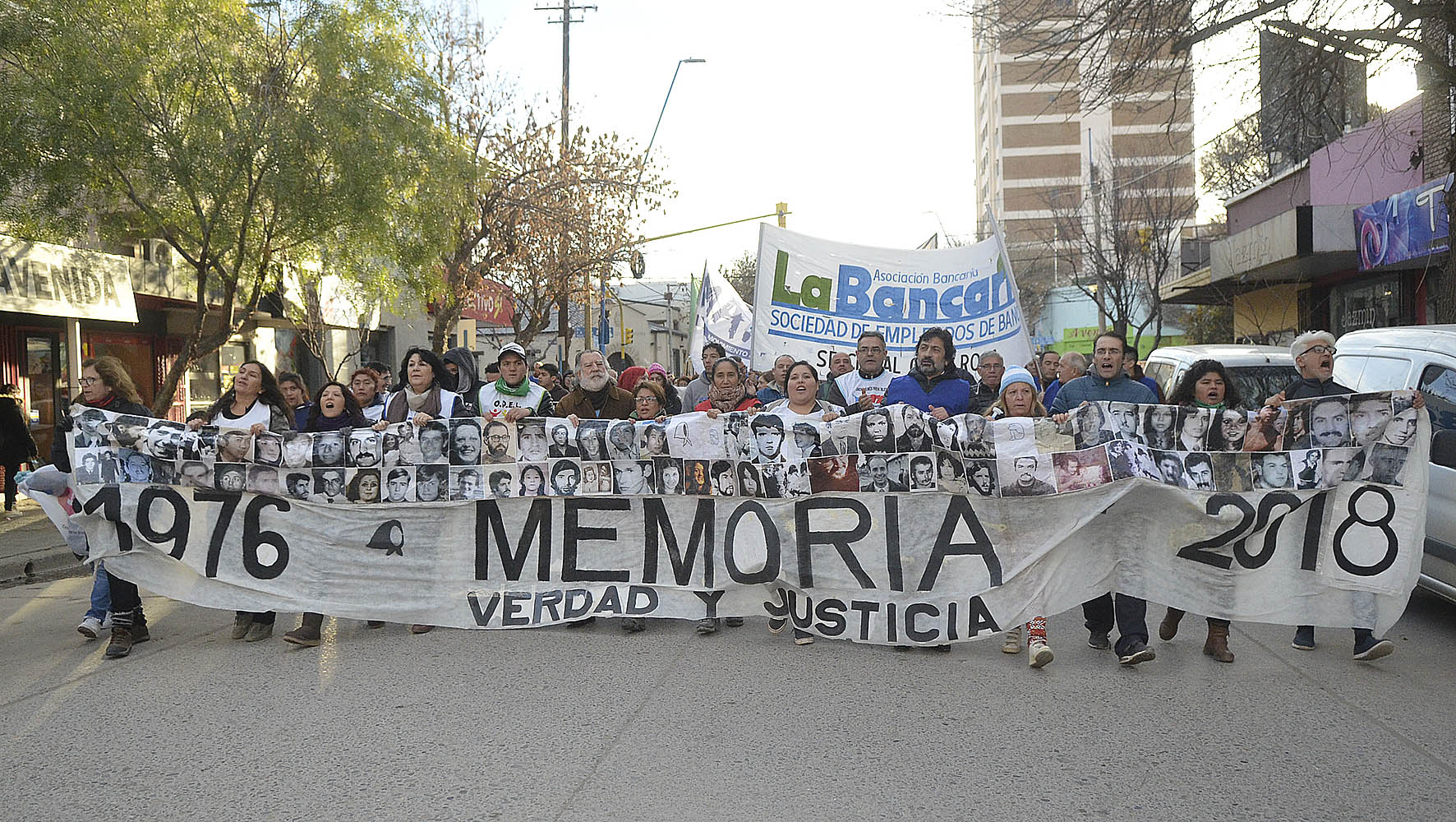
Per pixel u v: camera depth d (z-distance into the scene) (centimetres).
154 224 1273
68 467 679
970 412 789
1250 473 606
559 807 399
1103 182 4038
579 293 2361
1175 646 646
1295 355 658
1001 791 412
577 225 2247
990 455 626
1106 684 559
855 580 645
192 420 685
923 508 637
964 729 486
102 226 1264
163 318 1855
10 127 1064
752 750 459
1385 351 776
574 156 2202
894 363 1002
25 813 399
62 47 1087
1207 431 611
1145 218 3566
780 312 1009
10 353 1505
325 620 738
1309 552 601
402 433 686
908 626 634
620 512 682
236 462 674
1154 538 609
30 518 1238
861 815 391
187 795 414
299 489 679
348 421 721
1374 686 553
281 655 632
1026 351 988
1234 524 602
